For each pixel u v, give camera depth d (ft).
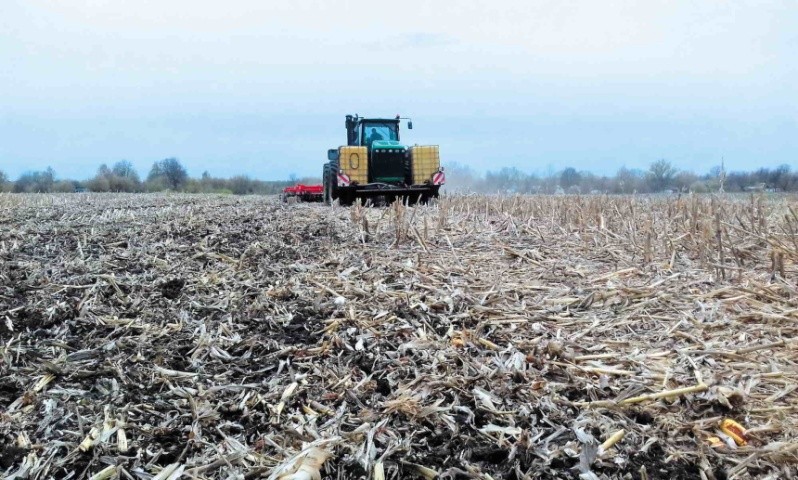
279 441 8.70
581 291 15.70
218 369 11.20
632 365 11.00
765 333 12.28
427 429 8.96
